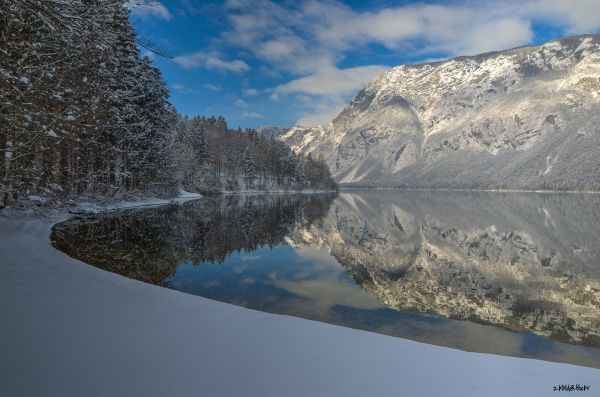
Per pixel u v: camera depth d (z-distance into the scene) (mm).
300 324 3957
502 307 8406
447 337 6246
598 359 5527
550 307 8523
